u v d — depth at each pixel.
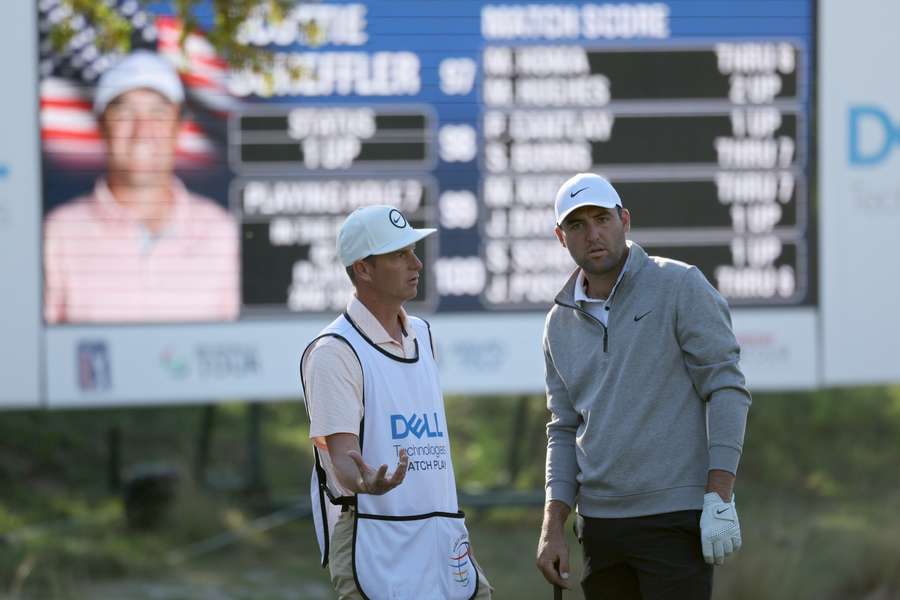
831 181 30.50
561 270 30.16
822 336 30.45
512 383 30.14
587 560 13.70
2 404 29.70
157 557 31.78
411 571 12.32
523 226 30.14
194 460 39.78
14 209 29.70
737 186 30.28
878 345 30.59
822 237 30.50
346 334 12.56
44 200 29.75
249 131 29.81
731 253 30.30
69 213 29.81
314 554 32.94
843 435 46.09
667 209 30.20
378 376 12.52
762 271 30.36
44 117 29.70
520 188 30.09
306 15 29.75
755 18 30.31
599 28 30.12
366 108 29.95
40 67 29.67
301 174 29.86
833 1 30.44
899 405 48.50
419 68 30.02
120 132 29.80
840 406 47.19
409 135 30.02
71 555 30.69
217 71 29.75
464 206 30.05
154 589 29.11
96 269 29.84
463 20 30.06
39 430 44.31
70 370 29.84
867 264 30.59
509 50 30.11
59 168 29.75
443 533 12.59
